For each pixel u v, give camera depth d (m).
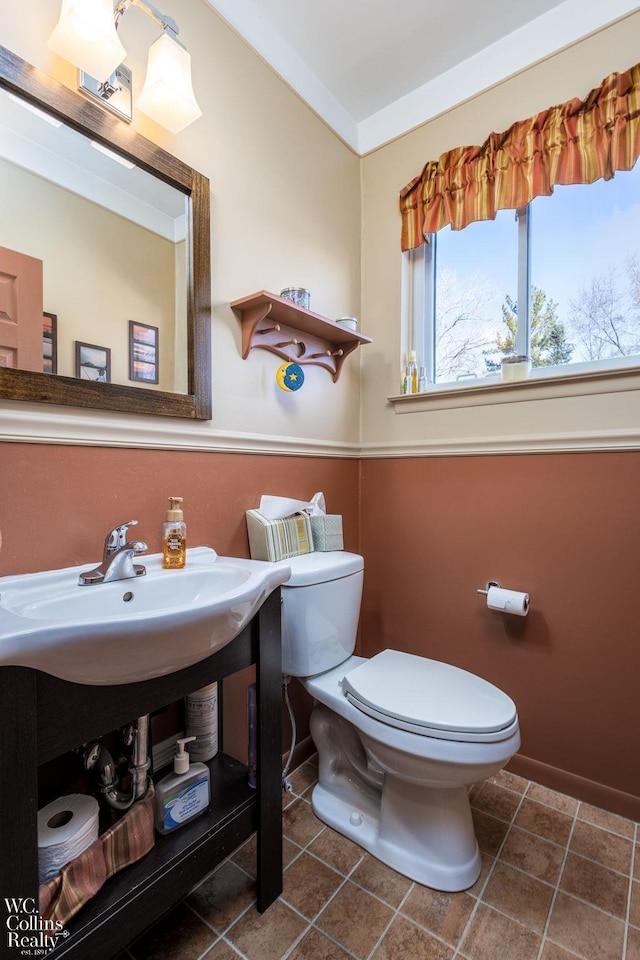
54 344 0.96
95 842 0.82
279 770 1.08
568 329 1.53
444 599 1.72
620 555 1.38
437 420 1.74
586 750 1.43
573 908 1.07
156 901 0.85
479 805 1.42
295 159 1.60
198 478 1.27
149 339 1.13
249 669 1.42
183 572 1.05
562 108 1.42
